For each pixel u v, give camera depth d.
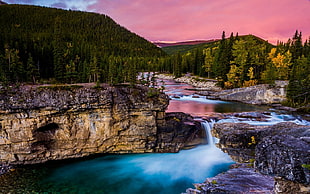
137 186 19.83
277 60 66.12
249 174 18.38
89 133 23.72
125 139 25.45
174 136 27.61
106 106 23.58
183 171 22.55
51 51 63.47
